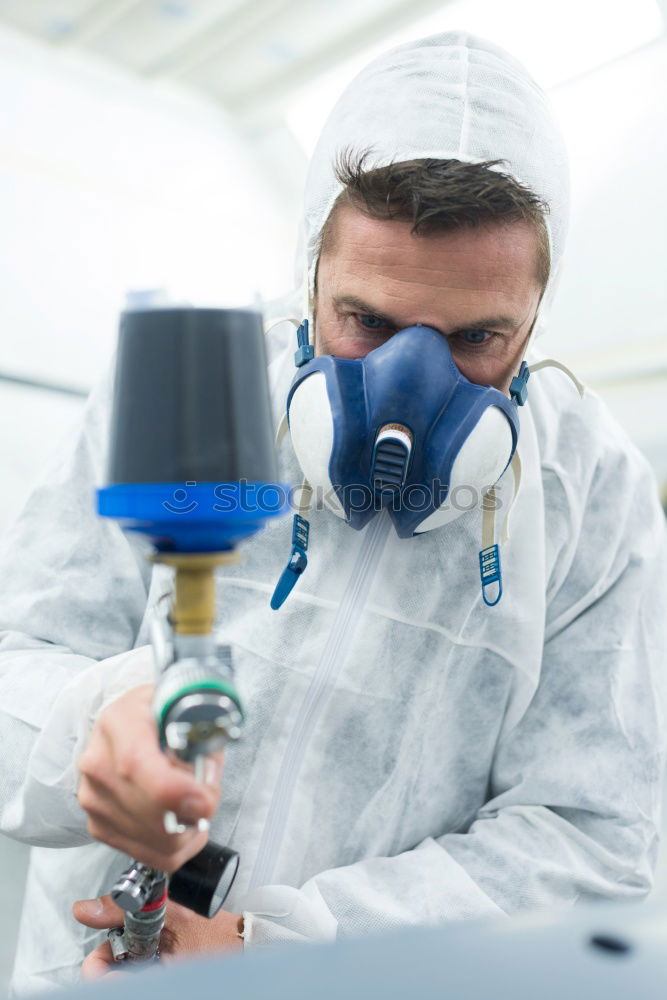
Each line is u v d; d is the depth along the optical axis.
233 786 0.84
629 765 0.85
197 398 0.39
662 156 2.27
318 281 0.77
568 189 0.81
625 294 2.59
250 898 0.77
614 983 0.24
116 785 0.47
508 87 0.77
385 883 0.78
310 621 0.84
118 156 2.78
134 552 0.88
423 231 0.66
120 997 0.24
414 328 0.71
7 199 2.57
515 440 0.75
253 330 0.41
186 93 2.91
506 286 0.69
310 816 0.85
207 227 2.97
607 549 0.91
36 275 2.65
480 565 0.84
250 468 0.40
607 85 2.21
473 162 0.73
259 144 3.06
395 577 0.85
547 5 2.12
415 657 0.86
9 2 2.47
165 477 0.39
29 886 0.95
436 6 2.28
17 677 0.78
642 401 2.71
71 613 0.85
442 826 0.92
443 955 0.26
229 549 0.42
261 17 2.46
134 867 0.57
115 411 0.40
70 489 0.88
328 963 0.25
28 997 0.25
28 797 0.69
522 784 0.88
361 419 0.72
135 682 0.64
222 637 0.85
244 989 0.23
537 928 0.28
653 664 0.90
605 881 0.81
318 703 0.84
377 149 0.74
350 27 2.45
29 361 2.65
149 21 2.53
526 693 0.89
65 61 2.68
